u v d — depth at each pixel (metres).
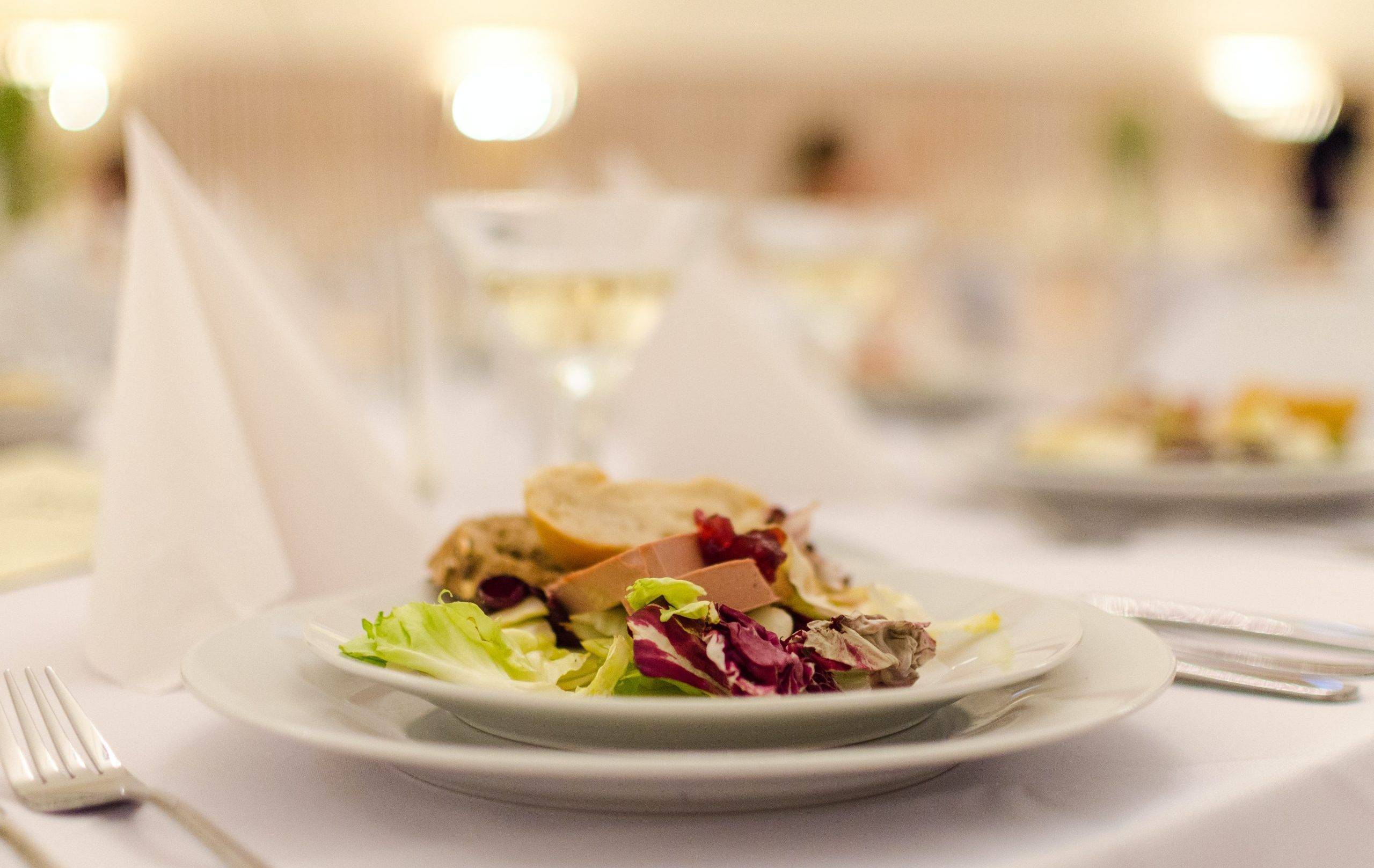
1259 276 2.00
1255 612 0.61
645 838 0.45
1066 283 2.12
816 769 0.44
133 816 0.46
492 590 0.54
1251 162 6.69
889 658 0.48
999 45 6.46
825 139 3.29
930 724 0.49
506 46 6.11
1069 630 0.51
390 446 1.03
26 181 1.81
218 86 6.00
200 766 0.49
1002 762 0.49
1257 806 0.47
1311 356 1.77
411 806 0.47
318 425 0.65
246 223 1.38
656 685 0.49
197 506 0.58
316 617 0.54
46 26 4.79
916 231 1.25
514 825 0.46
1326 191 3.30
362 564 0.65
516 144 6.28
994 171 6.76
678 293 0.88
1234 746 0.49
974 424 1.41
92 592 0.56
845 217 1.20
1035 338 2.12
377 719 0.49
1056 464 0.84
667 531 0.56
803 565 0.53
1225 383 1.79
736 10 6.09
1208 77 6.64
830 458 0.88
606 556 0.54
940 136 6.74
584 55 6.36
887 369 1.83
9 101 1.81
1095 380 1.80
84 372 1.62
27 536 0.73
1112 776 0.48
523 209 0.79
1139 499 0.82
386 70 6.11
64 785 0.46
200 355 0.60
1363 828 0.48
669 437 0.88
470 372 1.46
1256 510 0.82
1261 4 6.12
